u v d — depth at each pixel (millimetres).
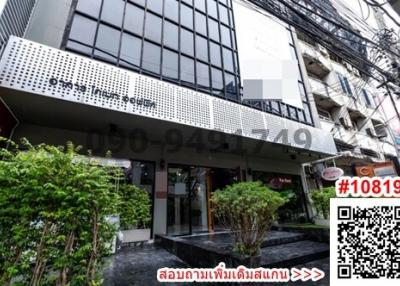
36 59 3533
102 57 4742
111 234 2234
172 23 6352
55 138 4977
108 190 2186
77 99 3746
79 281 1840
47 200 1838
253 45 7992
